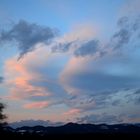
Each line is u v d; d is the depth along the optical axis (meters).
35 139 117.06
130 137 124.38
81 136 128.88
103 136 127.81
